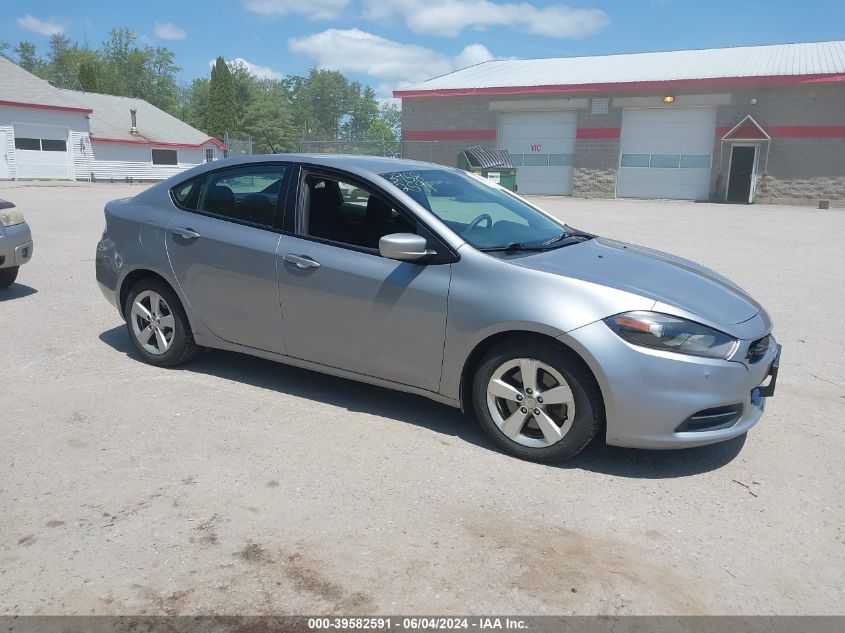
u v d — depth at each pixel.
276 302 4.41
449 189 4.54
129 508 3.22
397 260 4.02
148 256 4.92
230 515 3.18
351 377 4.33
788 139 26.02
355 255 4.15
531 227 4.54
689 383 3.45
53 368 5.12
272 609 2.57
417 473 3.62
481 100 31.00
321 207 4.34
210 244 4.64
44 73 81.00
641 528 3.17
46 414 4.27
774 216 20.27
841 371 5.49
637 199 28.77
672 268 4.23
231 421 4.21
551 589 2.72
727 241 13.54
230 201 4.71
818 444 4.12
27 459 3.68
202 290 4.72
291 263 4.31
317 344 4.34
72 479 3.48
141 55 79.38
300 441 3.96
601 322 3.50
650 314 3.51
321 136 118.56
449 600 2.64
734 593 2.73
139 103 46.59
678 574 2.84
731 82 26.06
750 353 3.65
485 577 2.78
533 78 31.67
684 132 27.78
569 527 3.15
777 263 10.81
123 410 4.35
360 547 2.96
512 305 3.65
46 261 9.66
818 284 9.10
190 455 3.76
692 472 3.72
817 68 26.20
